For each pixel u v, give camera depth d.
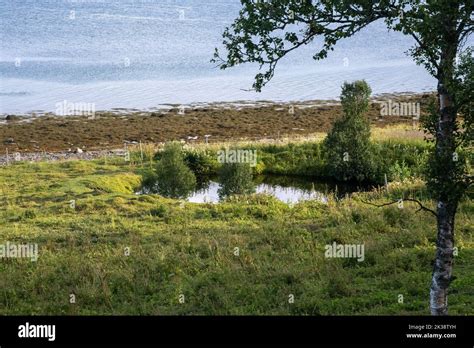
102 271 26.61
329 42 18.00
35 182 49.94
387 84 112.12
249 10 18.19
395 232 31.72
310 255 28.58
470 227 31.23
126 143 68.19
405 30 16.91
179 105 92.50
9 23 183.50
